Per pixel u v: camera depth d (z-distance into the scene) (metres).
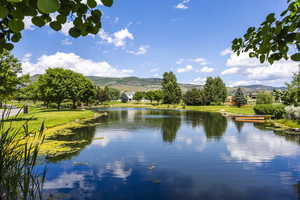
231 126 19.66
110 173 6.80
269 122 22.98
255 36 2.04
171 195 5.30
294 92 18.83
